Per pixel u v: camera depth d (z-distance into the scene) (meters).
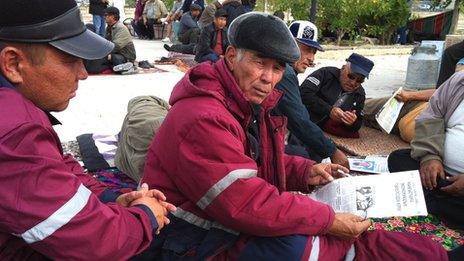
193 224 2.04
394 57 13.04
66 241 1.41
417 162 3.33
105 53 1.58
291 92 3.19
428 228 3.07
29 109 1.45
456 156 3.11
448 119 3.28
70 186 1.44
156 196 1.76
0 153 1.34
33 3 1.41
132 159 3.09
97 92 7.06
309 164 2.48
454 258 2.11
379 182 2.36
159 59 11.01
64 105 1.59
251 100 2.02
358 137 4.79
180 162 1.90
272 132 2.17
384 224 3.11
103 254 1.47
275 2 15.36
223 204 1.85
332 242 2.04
